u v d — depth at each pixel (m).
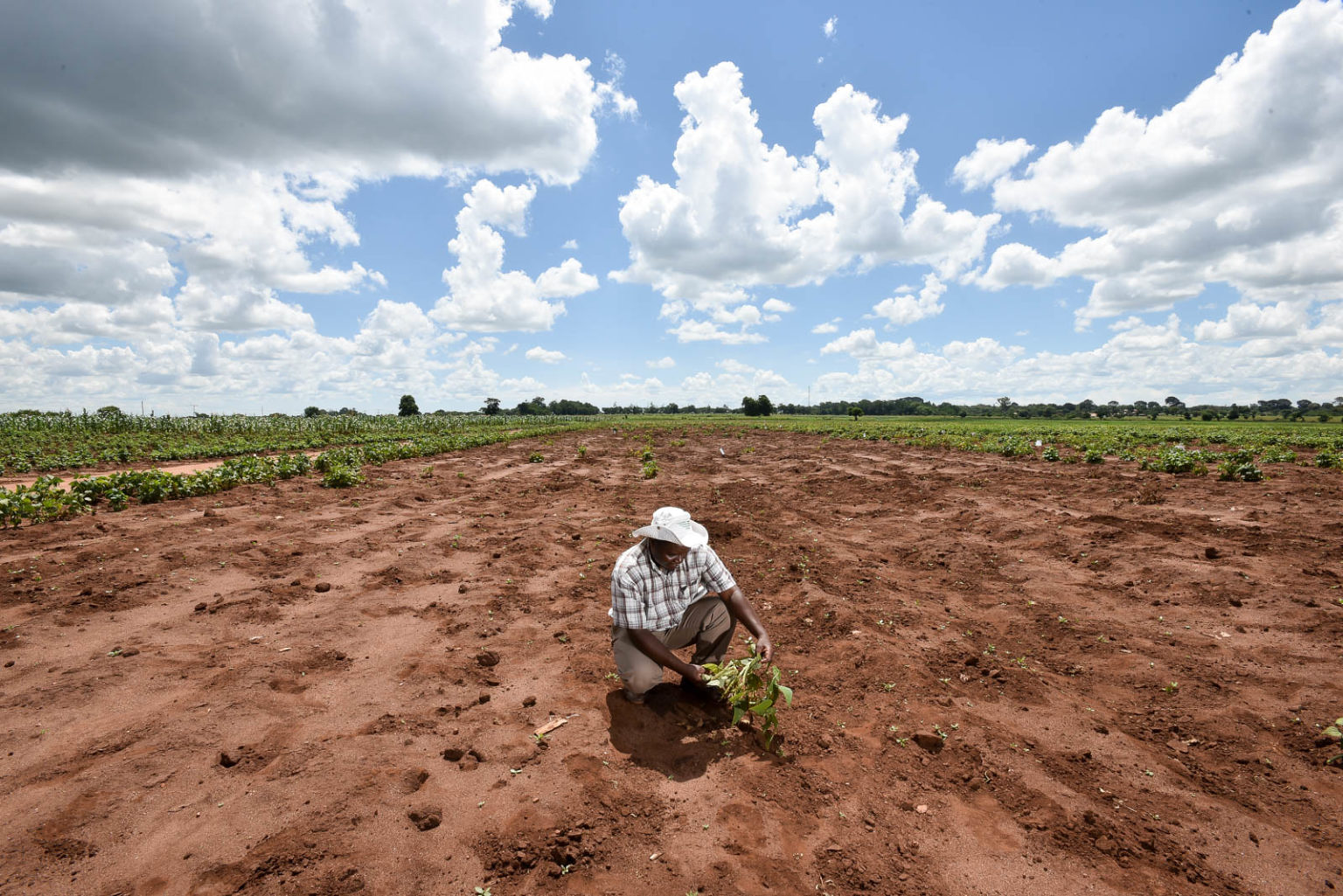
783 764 3.47
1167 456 14.27
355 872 2.62
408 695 4.20
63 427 30.94
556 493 12.66
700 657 4.41
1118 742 3.74
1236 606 5.64
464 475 15.55
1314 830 3.00
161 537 8.12
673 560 3.95
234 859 2.68
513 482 14.59
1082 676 4.65
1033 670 4.70
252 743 3.56
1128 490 11.41
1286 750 3.61
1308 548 7.01
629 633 3.97
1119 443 22.91
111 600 5.79
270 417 44.12
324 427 36.12
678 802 3.14
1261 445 20.92
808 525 9.44
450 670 4.55
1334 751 3.53
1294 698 4.09
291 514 9.91
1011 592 6.41
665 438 32.72
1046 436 28.11
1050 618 5.64
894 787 3.29
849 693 4.28
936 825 3.02
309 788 3.14
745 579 6.90
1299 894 2.63
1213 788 3.31
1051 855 2.82
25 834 2.79
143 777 3.22
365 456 18.94
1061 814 3.07
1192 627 5.30
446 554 7.69
